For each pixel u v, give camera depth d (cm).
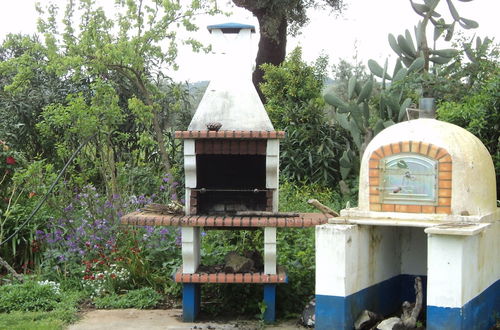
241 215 602
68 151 834
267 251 589
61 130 977
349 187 950
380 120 852
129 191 873
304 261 649
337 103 902
